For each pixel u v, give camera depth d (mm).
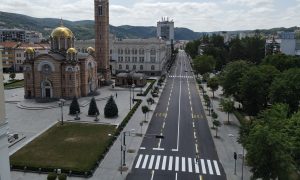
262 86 87188
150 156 61688
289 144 46969
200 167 57281
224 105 85438
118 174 53875
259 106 87938
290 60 121812
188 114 93750
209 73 165375
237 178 53125
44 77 104812
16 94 114938
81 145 65312
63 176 47562
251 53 190375
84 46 176500
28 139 69125
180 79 166500
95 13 131000
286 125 54344
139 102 105250
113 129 76438
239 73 97875
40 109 94750
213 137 73250
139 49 174750
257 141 45688
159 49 174000
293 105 75688
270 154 44875
